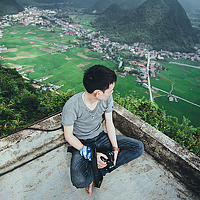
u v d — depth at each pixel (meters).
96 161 1.22
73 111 1.14
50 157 1.55
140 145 1.41
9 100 6.68
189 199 1.27
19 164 1.45
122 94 52.44
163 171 1.48
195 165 1.26
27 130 1.53
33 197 1.24
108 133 1.41
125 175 1.43
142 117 4.43
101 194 1.29
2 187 1.28
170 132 4.70
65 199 1.24
